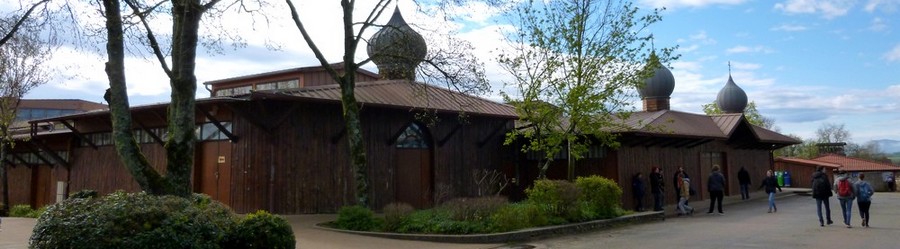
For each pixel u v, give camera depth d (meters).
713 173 22.06
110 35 12.06
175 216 8.95
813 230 15.80
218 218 9.87
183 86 12.15
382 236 14.35
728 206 25.31
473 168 23.92
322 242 13.26
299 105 19.00
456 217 14.92
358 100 19.00
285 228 10.27
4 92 24.66
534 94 20.25
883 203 26.16
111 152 23.17
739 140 31.94
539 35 20.33
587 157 24.25
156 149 21.03
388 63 18.77
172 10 12.55
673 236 14.86
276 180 18.50
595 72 20.11
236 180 18.59
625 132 21.95
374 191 20.56
